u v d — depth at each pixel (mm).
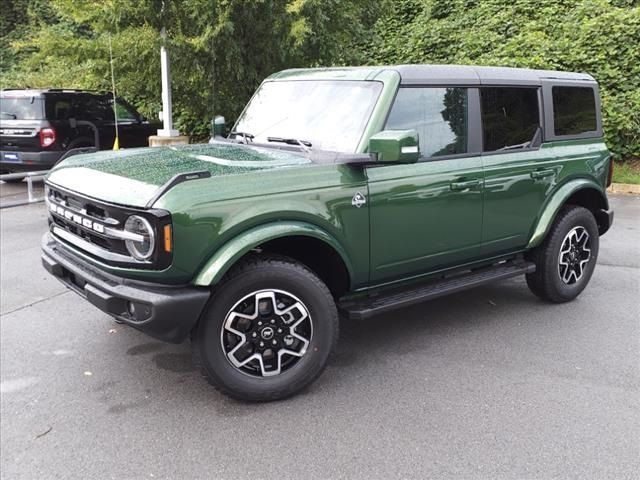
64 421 3523
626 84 11359
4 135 11000
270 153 4125
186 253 3260
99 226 3479
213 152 4191
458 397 3781
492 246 4766
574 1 13656
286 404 3713
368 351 4477
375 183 3932
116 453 3215
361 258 3955
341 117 4133
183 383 3986
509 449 3225
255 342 3633
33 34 20219
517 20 13805
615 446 3246
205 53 10008
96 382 3998
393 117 4070
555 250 5207
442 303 5527
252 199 3453
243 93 10547
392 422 3496
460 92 4480
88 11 9922
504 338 4695
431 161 4273
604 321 5039
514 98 4875
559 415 3561
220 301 3457
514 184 4762
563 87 5270
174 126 14531
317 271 4090
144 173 3609
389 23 16062
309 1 9203
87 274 3592
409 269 4293
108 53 10195
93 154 4484
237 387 3592
